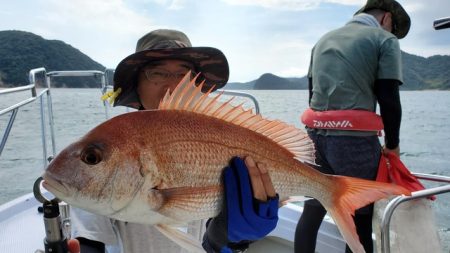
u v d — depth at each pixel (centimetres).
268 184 63
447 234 148
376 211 119
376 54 134
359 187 74
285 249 159
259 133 67
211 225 64
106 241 73
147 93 88
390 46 133
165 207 55
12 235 133
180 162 57
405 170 128
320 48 150
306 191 71
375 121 132
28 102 137
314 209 135
